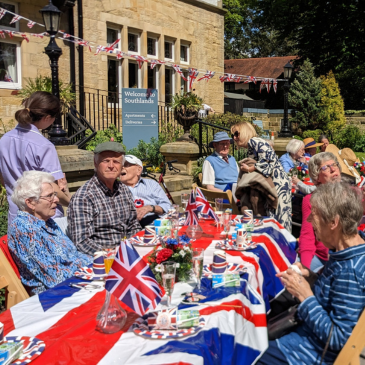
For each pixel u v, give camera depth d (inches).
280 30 1056.2
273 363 86.3
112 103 496.1
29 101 134.6
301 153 285.7
